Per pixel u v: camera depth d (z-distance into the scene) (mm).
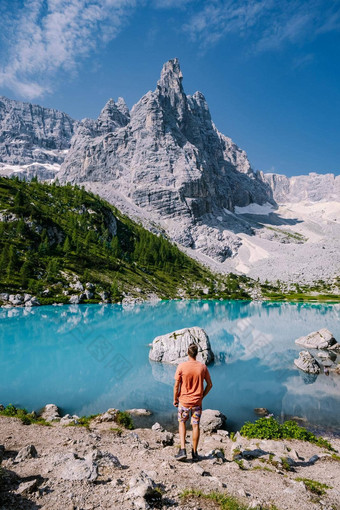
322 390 30266
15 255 113750
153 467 9234
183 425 10070
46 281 109562
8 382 31594
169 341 40656
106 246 169625
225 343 52625
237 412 25016
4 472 7598
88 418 21281
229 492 7809
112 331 60062
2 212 136250
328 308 122625
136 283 141750
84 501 6379
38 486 7059
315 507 7680
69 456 9242
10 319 70188
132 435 16297
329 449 16422
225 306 123188
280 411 25203
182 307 112062
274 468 11391
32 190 193750
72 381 32094
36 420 19812
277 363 39875
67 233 155250
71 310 86938
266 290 192250
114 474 8164
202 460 10664
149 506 6254
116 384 31297
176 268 194250
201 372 10000
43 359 40562
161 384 31484
